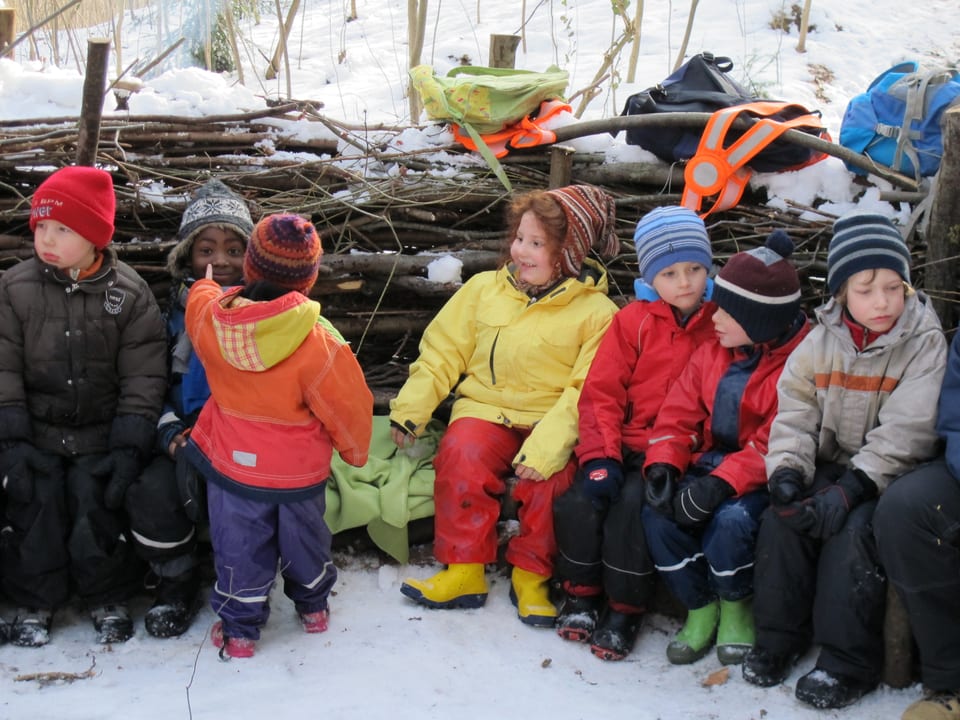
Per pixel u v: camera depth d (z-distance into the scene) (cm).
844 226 263
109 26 706
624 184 363
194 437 283
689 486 277
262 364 267
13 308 284
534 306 318
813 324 329
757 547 267
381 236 351
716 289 280
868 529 255
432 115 366
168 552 284
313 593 286
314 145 358
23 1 605
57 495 282
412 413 320
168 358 306
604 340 307
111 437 291
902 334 259
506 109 357
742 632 278
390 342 370
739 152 336
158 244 332
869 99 350
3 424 280
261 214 335
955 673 248
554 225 307
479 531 304
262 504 274
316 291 342
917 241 331
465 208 360
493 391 322
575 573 294
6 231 334
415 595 302
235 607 275
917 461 260
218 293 280
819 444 275
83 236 280
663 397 302
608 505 290
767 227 346
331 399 275
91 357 289
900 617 255
